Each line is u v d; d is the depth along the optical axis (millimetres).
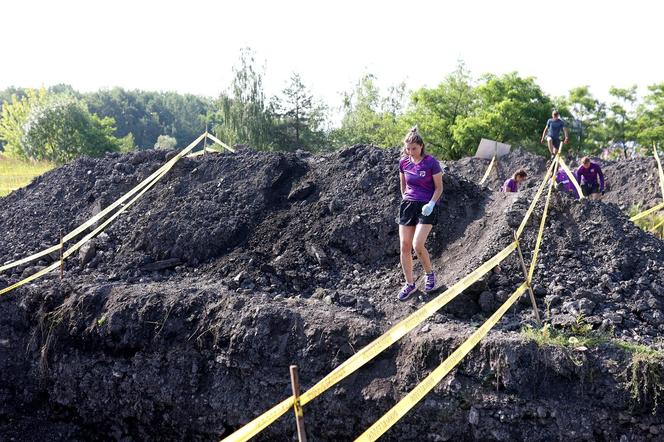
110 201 8305
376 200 6883
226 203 7434
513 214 6172
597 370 4477
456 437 4551
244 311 5555
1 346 6383
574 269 5676
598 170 10555
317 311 5492
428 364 4816
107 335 5879
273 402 5113
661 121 26484
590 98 26922
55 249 7375
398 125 26938
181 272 6746
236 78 32000
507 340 4672
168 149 9367
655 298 5316
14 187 13852
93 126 36719
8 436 5910
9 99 100625
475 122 23203
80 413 5918
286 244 6684
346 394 4906
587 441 4293
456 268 5891
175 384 5508
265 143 32219
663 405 4258
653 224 10031
